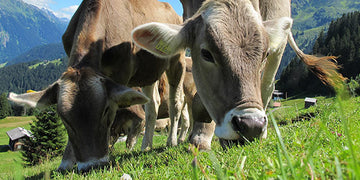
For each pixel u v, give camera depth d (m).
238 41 1.23
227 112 1.21
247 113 1.13
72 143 1.44
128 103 1.54
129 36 1.97
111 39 1.83
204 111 1.60
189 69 3.39
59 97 1.44
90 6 1.82
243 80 1.19
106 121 1.49
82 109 1.41
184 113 3.36
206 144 1.57
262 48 1.24
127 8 2.05
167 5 2.65
